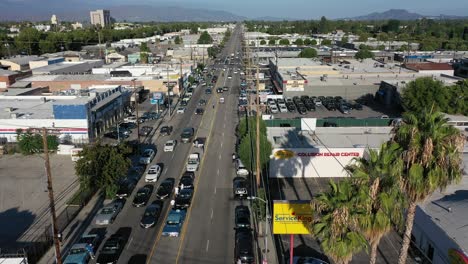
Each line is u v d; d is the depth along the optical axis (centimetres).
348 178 2197
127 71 10006
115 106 7112
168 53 16012
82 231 3397
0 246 3144
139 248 3114
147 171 4694
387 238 3186
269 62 12888
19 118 5719
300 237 3247
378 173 2064
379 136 4969
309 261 2769
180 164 4988
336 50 14650
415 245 3036
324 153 4456
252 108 7700
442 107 6562
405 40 18425
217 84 10994
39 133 5528
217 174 4628
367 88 8838
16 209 3803
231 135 6219
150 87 9288
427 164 1981
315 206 2152
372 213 2042
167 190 4066
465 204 2877
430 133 1988
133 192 4153
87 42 18675
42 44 16162
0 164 5053
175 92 9375
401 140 2092
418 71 10081
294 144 4684
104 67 10888
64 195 4112
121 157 3994
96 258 2980
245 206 3697
